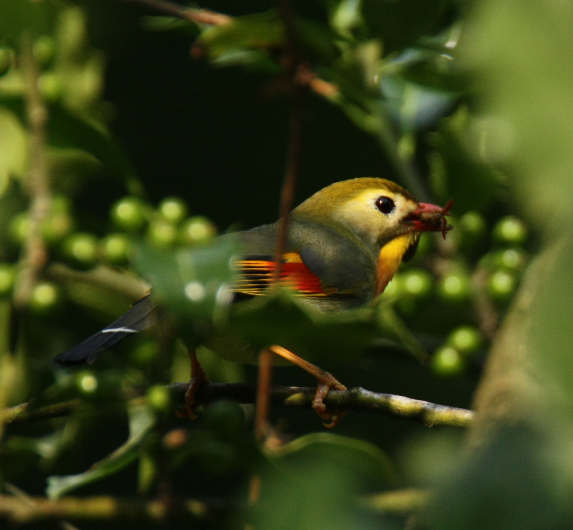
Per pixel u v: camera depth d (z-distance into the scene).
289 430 10.96
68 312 9.83
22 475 9.03
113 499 4.62
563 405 1.55
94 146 6.53
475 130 6.99
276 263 3.25
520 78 1.31
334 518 2.23
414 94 7.09
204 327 3.32
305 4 10.62
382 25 5.00
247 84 13.36
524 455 1.62
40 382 6.36
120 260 6.39
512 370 1.75
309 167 12.85
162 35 13.02
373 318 3.01
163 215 6.49
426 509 1.70
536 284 1.63
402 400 6.02
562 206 1.27
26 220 6.68
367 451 3.71
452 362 6.76
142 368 6.32
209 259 3.34
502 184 7.09
